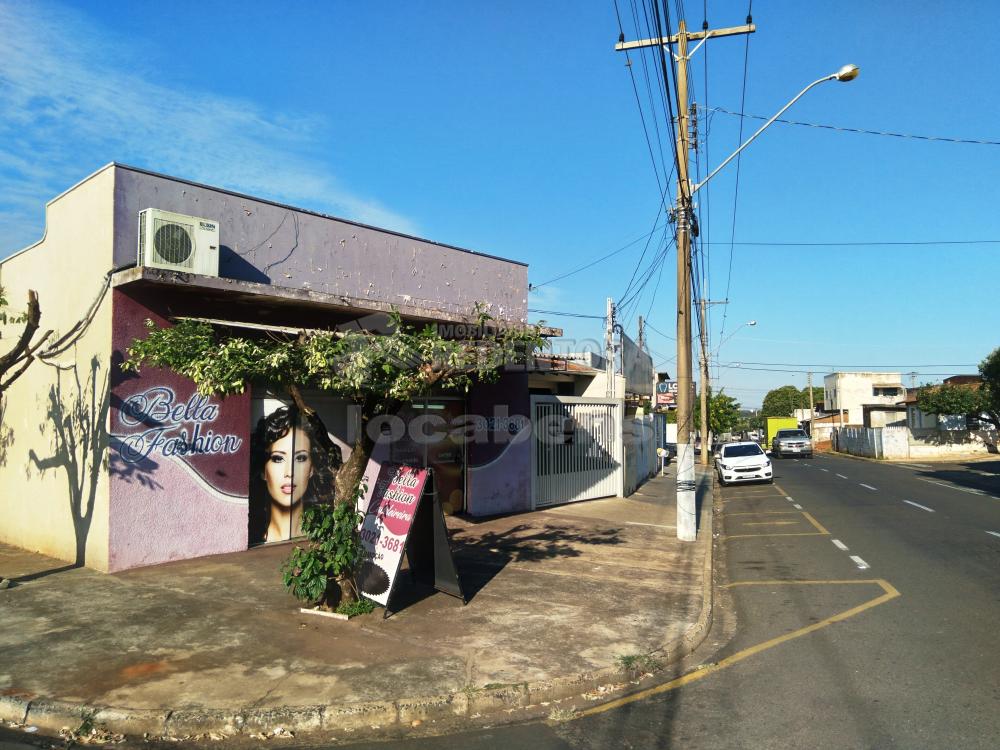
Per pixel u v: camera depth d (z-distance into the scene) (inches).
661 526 555.2
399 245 497.7
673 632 280.5
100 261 350.0
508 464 589.3
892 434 1774.1
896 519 608.4
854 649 265.0
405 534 293.1
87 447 355.6
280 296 358.9
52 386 388.2
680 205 501.0
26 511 407.8
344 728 198.1
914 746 182.4
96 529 346.6
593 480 701.3
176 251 342.6
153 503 354.0
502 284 582.9
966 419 1822.1
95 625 267.4
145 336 347.3
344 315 423.5
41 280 403.9
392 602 312.2
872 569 407.5
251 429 402.9
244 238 402.6
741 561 455.8
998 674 233.0
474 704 212.1
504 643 262.1
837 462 1594.5
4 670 222.7
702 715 207.8
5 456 431.5
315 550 290.0
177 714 193.9
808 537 536.7
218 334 370.0
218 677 221.3
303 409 293.0
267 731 194.4
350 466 292.5
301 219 435.5
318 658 240.5
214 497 378.3
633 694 227.3
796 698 218.2
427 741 192.2
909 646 265.6
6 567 356.2
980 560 420.2
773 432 2517.2
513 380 595.5
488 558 411.8
